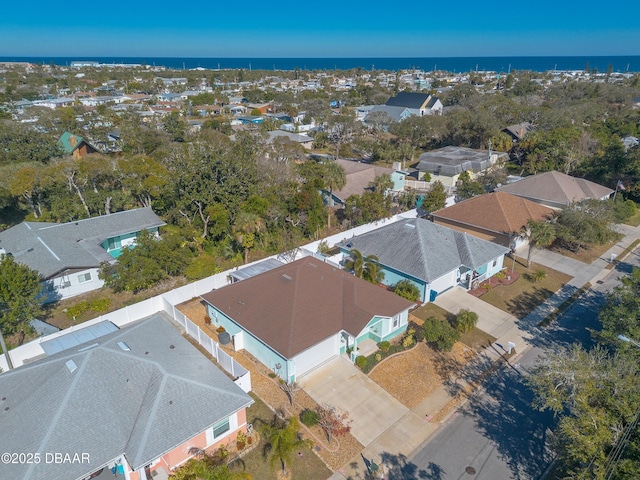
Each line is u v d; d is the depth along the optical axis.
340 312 28.12
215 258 41.50
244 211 41.75
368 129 110.44
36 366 21.42
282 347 24.78
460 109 113.44
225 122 103.75
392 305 29.12
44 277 33.16
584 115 99.69
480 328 31.62
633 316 23.84
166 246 37.00
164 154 62.91
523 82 168.75
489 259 37.03
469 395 25.14
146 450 18.08
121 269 34.59
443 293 36.31
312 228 45.59
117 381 20.69
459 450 21.41
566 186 51.88
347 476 19.95
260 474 19.94
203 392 21.03
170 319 32.34
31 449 17.47
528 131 87.88
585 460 16.92
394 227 39.56
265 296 28.95
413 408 24.00
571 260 43.00
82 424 18.67
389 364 27.39
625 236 48.81
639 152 58.25
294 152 73.06
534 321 32.56
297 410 23.66
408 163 86.56
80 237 39.44
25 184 45.84
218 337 29.83
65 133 78.31
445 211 48.47
